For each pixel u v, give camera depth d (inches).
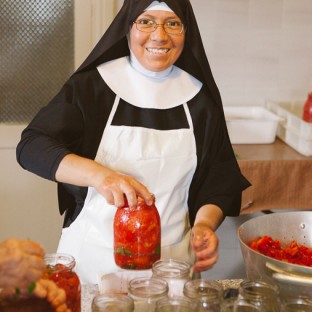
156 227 64.1
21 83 128.9
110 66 81.0
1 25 125.9
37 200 132.6
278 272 59.7
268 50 139.3
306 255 72.1
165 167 79.3
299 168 116.0
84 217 79.3
